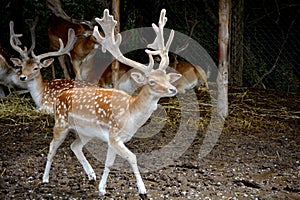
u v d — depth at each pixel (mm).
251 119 9531
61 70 12953
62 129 6109
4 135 8398
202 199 5797
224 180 6473
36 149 7691
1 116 9383
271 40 12727
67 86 9211
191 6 13125
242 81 12773
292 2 12648
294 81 12562
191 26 12461
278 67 12703
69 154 7449
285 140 8398
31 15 13711
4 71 10359
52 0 10953
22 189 6012
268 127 9125
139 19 13453
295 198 5902
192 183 6340
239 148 7906
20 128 8766
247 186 6340
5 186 6121
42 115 9328
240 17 12297
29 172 6660
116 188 6109
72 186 6145
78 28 11531
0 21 13125
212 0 13047
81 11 13867
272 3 12703
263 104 10602
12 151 7582
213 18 12773
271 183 6402
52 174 6570
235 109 10094
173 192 5996
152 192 5984
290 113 10023
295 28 12547
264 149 7887
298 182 6434
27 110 9672
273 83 12773
